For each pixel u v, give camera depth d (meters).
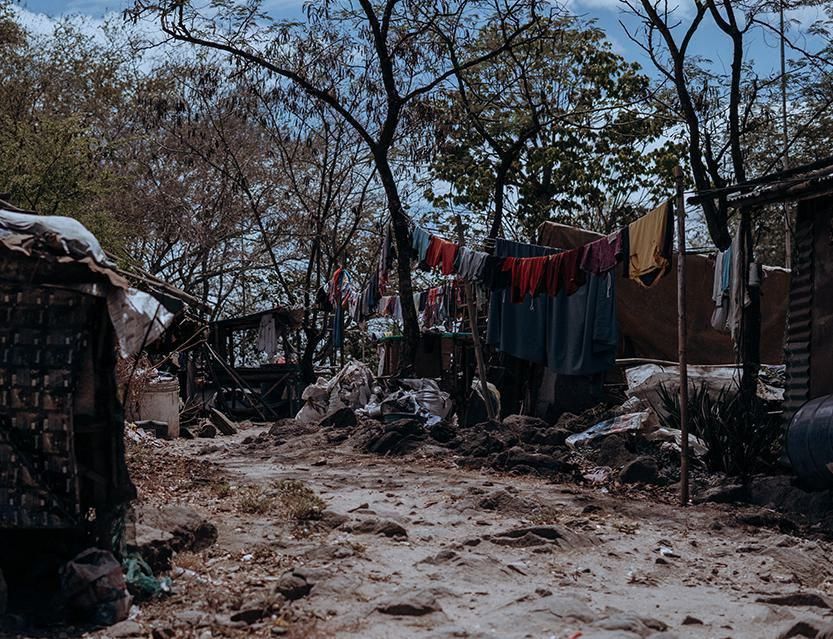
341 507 9.85
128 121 31.42
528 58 27.08
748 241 12.48
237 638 5.54
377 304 21.94
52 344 5.85
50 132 18.55
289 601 6.27
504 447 13.84
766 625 6.13
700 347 18.22
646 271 10.59
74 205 18.28
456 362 18.80
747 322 13.91
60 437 5.82
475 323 16.47
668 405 13.75
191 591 6.43
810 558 8.24
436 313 21.42
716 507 10.49
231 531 8.27
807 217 11.66
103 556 5.94
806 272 11.64
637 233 10.69
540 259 12.69
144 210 30.89
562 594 6.58
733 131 15.98
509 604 6.21
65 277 5.85
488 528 9.00
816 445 10.22
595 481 12.05
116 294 5.83
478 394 18.16
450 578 6.96
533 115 24.05
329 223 34.47
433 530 8.82
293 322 27.22
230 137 32.53
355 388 20.45
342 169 32.41
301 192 33.81
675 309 18.14
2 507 5.83
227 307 39.00
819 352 11.41
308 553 7.50
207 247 32.09
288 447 15.93
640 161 30.77
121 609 5.82
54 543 6.31
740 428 11.93
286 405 26.91
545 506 10.01
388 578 6.90
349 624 5.75
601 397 16.88
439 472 12.80
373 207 34.25
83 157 18.70
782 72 20.55
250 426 23.47
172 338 7.75
